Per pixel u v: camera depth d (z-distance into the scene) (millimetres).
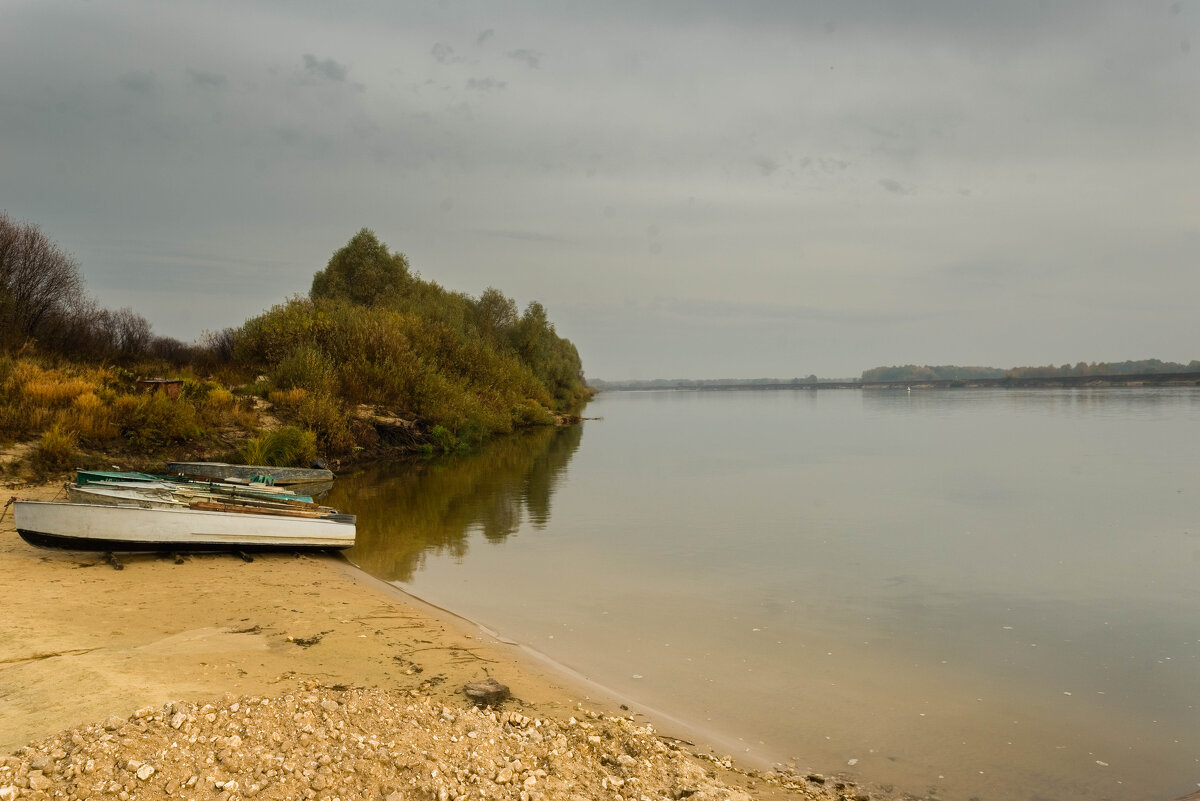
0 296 23484
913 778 5820
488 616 9664
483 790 4648
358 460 25578
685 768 5363
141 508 10547
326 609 9047
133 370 26234
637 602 10516
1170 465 26375
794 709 7078
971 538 15023
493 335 56844
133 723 5020
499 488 21141
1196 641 9086
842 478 24031
